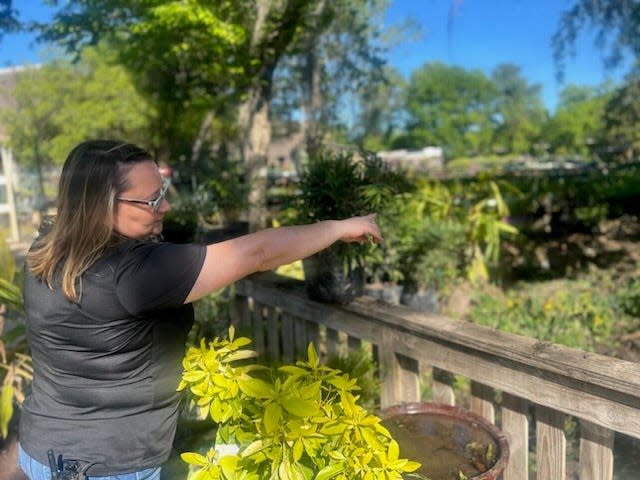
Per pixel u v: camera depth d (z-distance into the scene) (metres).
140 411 1.32
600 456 1.64
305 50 6.70
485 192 6.75
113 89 8.50
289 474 1.23
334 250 2.44
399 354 2.30
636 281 5.62
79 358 1.27
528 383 1.75
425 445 1.74
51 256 1.27
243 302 3.33
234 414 1.38
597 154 20.95
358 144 3.46
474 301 5.25
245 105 6.89
